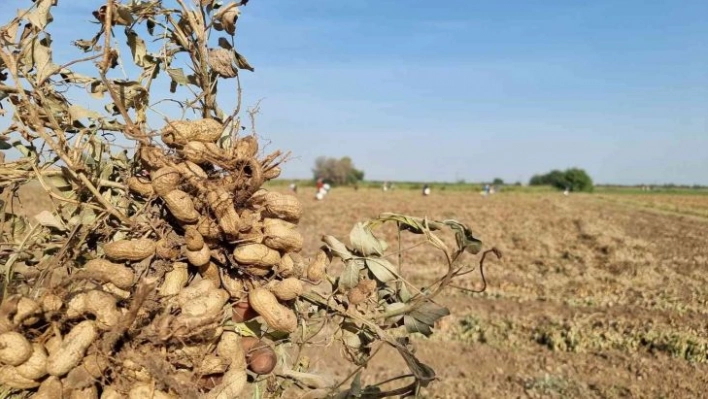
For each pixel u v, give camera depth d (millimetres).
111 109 2586
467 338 9336
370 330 2822
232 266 2418
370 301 2832
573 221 32156
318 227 26125
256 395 2648
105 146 2533
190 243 2299
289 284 2453
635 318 10359
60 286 2135
